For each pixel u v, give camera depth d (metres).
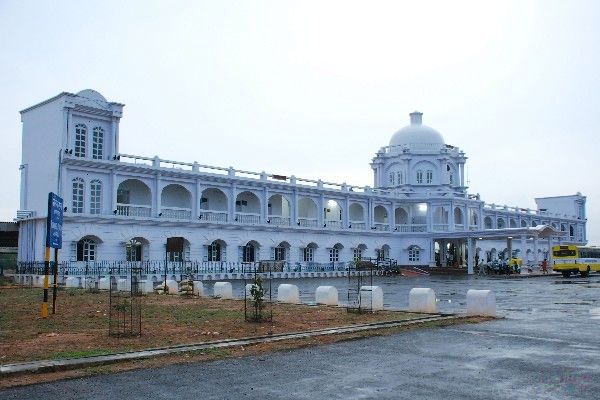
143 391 8.51
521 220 93.19
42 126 48.44
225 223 55.47
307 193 65.12
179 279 46.06
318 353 11.52
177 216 53.44
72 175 46.47
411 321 16.12
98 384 8.92
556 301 24.97
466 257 78.81
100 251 47.00
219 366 10.25
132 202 52.72
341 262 66.00
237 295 29.48
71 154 46.25
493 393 8.32
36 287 35.38
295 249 62.69
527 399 8.00
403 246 74.44
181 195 56.72
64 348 11.74
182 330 14.43
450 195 74.12
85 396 8.23
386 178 80.62
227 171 58.38
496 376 9.41
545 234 68.50
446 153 77.75
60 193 45.47
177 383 8.99
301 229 62.78
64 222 44.78
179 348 11.67
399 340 13.18
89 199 47.25
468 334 14.09
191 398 8.13
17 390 8.57
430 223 74.19
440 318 16.94
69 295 27.45
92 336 13.42
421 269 69.38
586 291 32.25
